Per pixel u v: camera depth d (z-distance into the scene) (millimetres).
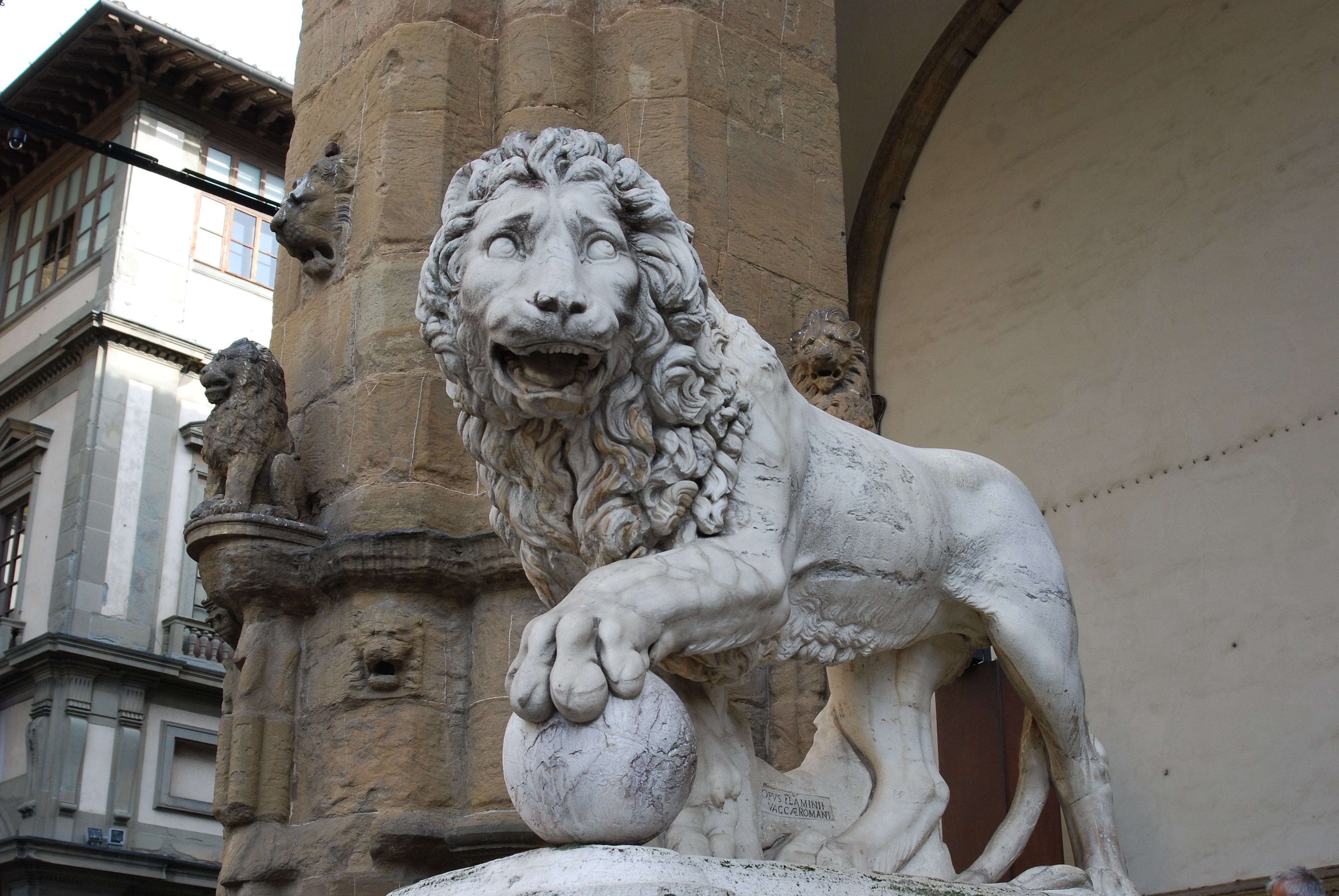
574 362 1431
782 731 2557
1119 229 5473
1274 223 4969
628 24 3045
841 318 2811
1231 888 4371
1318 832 4238
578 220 1455
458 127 2986
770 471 1604
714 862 1285
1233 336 4980
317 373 2939
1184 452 5016
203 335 14781
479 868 1288
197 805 13695
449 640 2559
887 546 1734
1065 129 5766
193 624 13883
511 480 1605
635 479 1532
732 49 3076
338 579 2566
